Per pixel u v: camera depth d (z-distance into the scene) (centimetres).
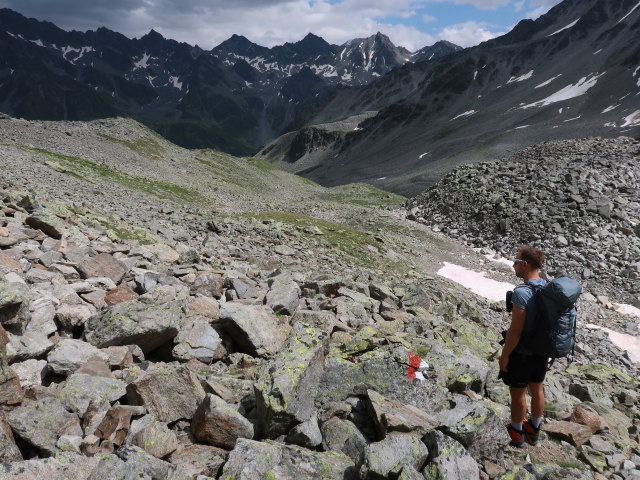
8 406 622
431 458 645
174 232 2623
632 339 3369
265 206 7356
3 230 1284
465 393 971
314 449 698
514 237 5550
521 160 8412
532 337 774
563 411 1071
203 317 1113
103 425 639
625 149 7500
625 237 5091
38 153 5638
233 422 679
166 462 564
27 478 488
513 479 685
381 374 842
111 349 863
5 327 782
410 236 5712
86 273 1225
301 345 842
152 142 10925
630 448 1004
